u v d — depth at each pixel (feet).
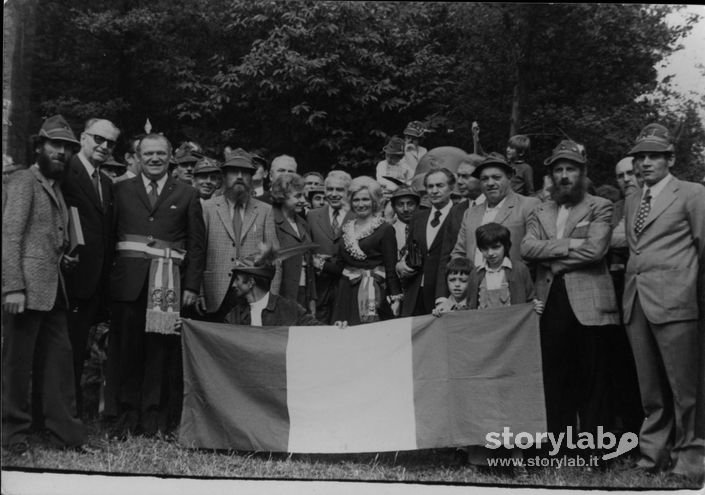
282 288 25.68
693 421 21.70
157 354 23.85
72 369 22.81
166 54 31.40
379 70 33.96
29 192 22.15
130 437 23.61
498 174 23.52
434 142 32.63
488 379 22.31
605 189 25.44
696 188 22.03
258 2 32.19
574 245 22.24
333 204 27.27
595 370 22.63
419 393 22.74
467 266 23.08
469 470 22.52
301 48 33.01
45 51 29.55
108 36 30.37
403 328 23.09
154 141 24.26
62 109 29.55
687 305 21.65
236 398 23.25
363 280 25.59
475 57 31.94
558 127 29.76
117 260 24.00
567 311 22.45
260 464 22.77
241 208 25.38
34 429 23.12
